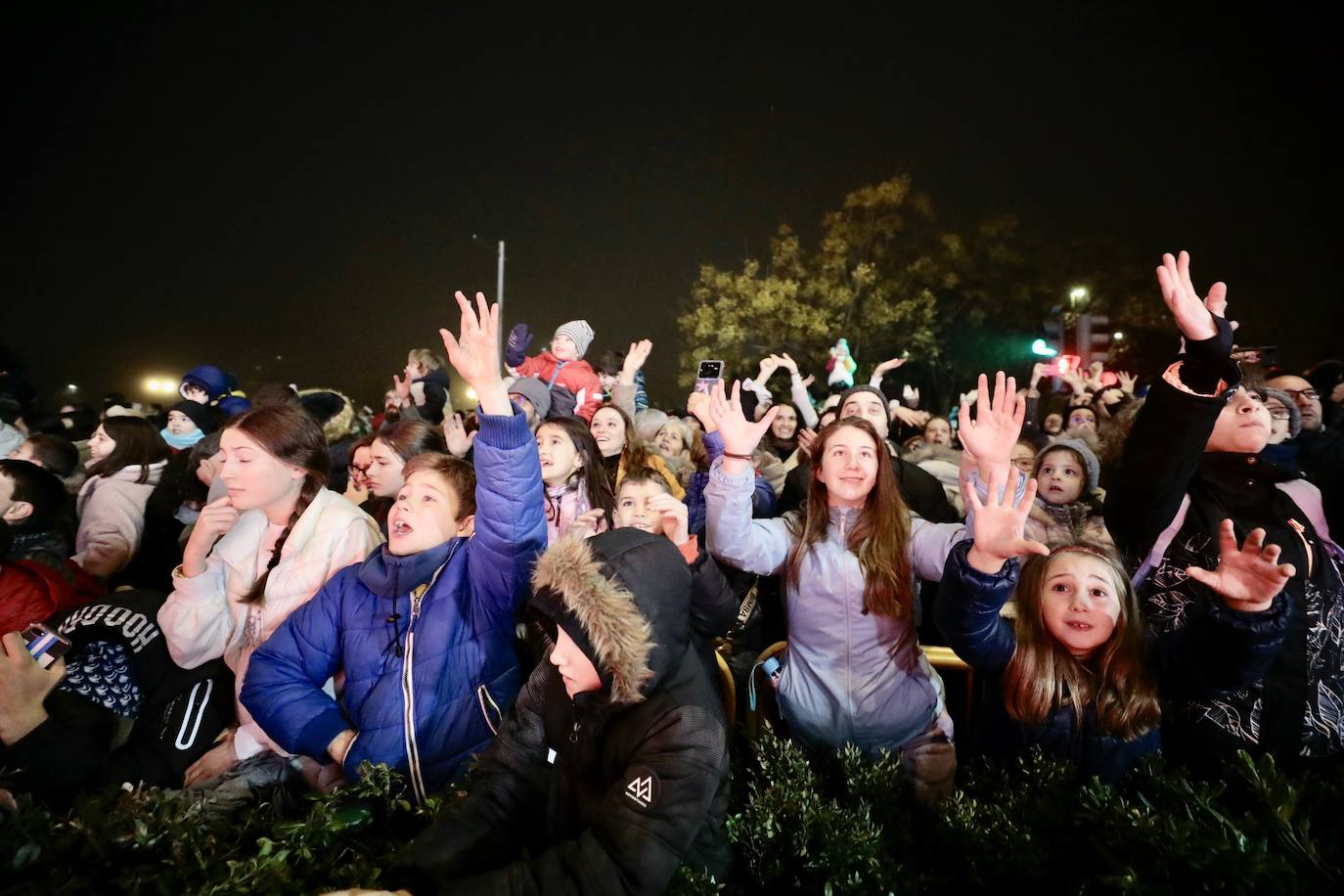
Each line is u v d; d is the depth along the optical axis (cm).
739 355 2762
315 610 235
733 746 250
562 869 154
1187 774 204
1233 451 238
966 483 207
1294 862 167
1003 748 225
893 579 250
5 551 230
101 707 225
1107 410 672
